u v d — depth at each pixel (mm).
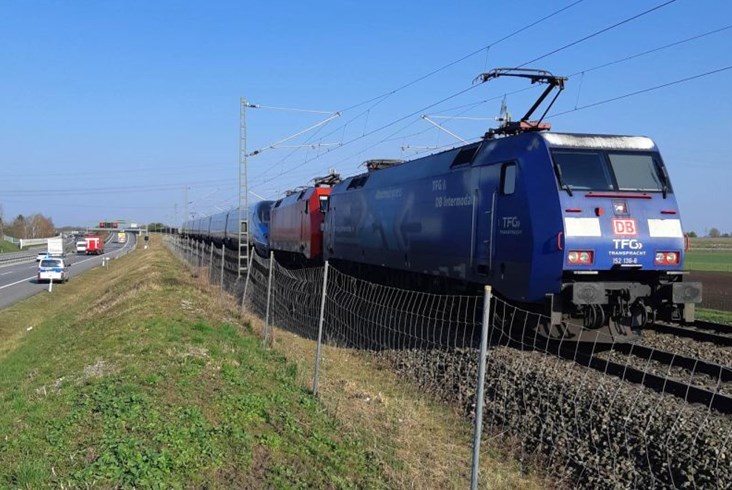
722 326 14680
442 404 9344
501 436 7910
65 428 7180
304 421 7965
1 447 6875
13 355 18750
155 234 167500
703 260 58125
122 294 24969
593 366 9914
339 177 29078
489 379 9352
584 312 11227
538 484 6754
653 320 11711
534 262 11461
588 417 7516
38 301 38594
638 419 7184
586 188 11359
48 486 5590
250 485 5914
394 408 9039
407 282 18391
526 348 11234
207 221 66562
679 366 10109
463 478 6660
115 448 6328
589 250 11016
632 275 11641
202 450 6520
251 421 7680
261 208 40031
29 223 164875
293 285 23812
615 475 6445
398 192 18297
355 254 22203
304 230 29000
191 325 14766
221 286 21578
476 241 13562
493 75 15656
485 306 5152
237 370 10258
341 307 17906
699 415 7195
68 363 12727
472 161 13945
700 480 5988
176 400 8234
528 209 11711
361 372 11578
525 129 13516
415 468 6824
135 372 9773
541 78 15117
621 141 12047
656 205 11547
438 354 11305
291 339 14734
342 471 6441
